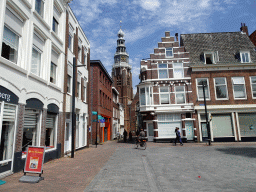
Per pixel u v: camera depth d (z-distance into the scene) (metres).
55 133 11.37
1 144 6.68
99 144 22.28
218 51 23.48
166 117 21.50
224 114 20.97
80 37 16.89
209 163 8.78
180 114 21.30
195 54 23.23
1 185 5.54
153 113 21.34
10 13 7.45
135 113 55.34
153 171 7.34
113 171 7.25
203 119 21.09
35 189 5.14
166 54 22.73
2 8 6.70
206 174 6.80
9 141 7.09
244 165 8.20
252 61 22.30
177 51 22.58
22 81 7.89
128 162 9.19
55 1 11.70
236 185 5.43
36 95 9.00
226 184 5.55
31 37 8.66
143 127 22.67
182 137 20.78
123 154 12.20
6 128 6.93
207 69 21.73
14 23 7.68
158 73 22.20
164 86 21.84
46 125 10.43
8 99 6.92
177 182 5.83
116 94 41.31
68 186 5.41
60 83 12.09
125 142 24.97
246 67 21.55
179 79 21.64
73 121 11.70
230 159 9.69
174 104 21.12
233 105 20.66
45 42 10.38
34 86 8.89
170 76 22.02
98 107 23.80
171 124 21.34
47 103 10.17
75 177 6.43
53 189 5.14
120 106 48.75
